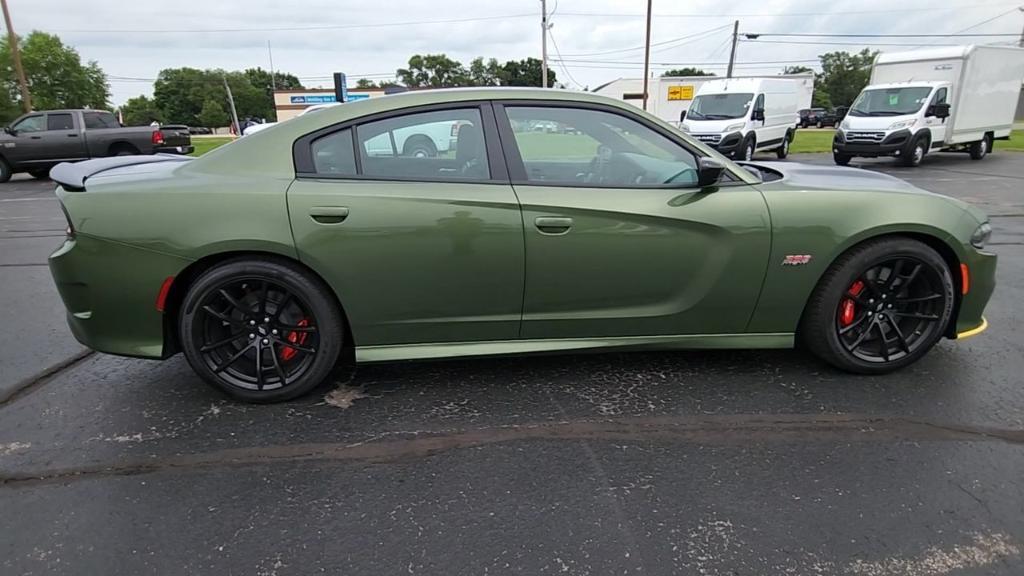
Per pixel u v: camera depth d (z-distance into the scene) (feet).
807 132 134.72
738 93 58.54
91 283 8.80
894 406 9.42
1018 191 34.60
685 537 6.65
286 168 9.04
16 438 8.70
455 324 9.53
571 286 9.45
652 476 7.73
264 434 8.78
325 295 9.25
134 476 7.80
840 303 9.98
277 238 8.75
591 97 9.68
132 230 8.67
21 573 6.16
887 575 6.09
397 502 7.27
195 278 9.02
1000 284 15.98
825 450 8.26
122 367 11.14
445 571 6.19
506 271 9.24
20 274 18.47
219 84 321.11
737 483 7.57
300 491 7.48
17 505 7.22
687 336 10.03
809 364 10.92
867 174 11.46
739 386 10.11
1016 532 6.67
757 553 6.41
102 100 177.27
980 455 8.09
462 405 9.58
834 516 6.96
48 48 158.40
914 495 7.30
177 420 9.19
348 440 8.62
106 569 6.23
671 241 9.39
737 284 9.67
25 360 11.50
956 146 56.24
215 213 8.71
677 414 9.24
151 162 10.76
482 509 7.14
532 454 8.23
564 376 10.53
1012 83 57.41
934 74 52.65
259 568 6.25
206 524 6.91
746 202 9.50
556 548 6.50
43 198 38.45
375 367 10.97
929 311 10.21
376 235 8.89
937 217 9.78
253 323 9.35
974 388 9.99
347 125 9.23
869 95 53.26
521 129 9.43
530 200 9.09
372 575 6.14
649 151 9.64
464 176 9.22
